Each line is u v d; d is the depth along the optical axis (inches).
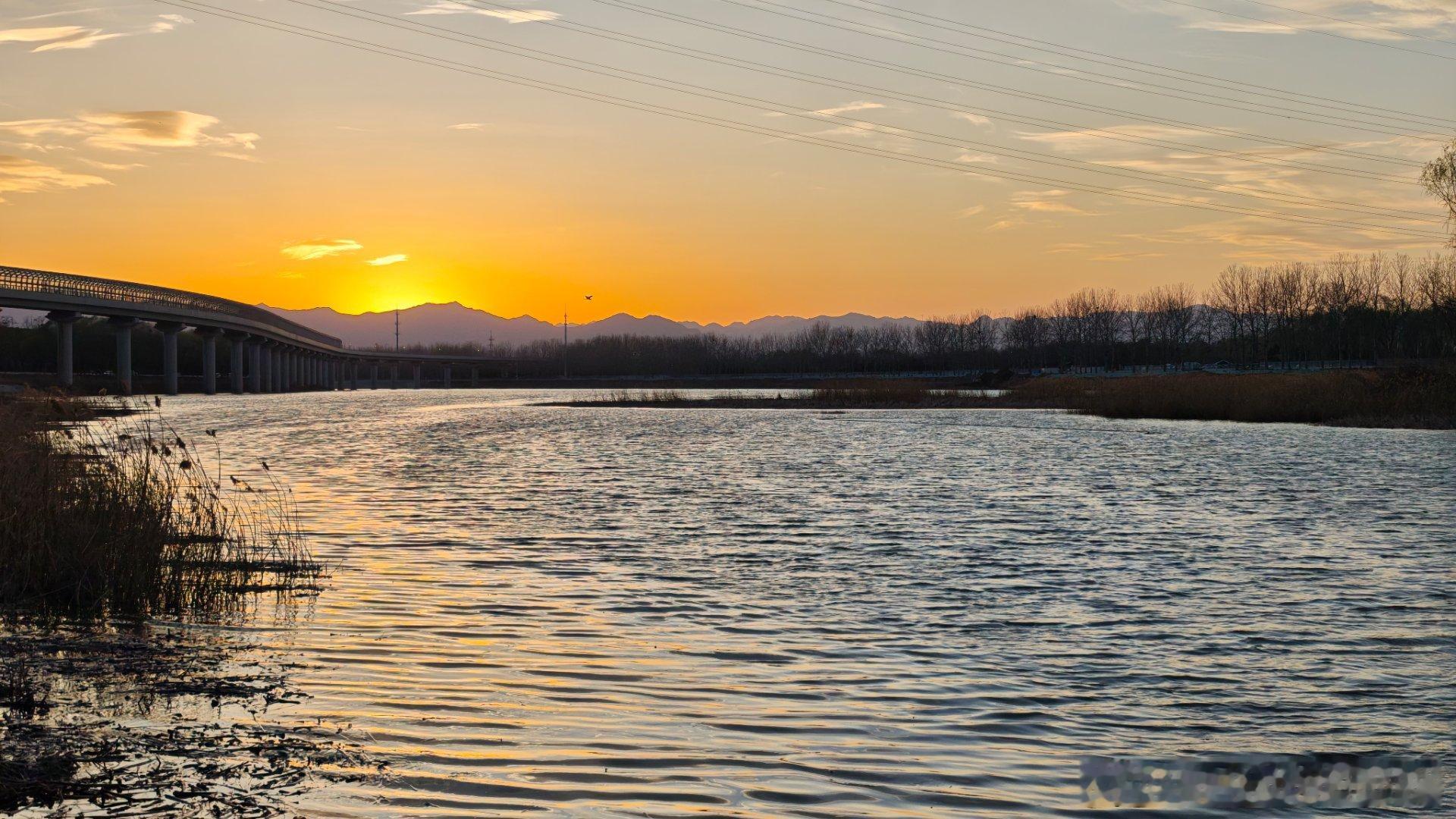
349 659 449.7
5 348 5310.0
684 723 370.3
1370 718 391.5
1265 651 481.7
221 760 328.2
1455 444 1889.8
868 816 294.0
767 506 1004.6
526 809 293.1
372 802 296.7
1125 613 557.6
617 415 3385.8
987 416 3147.1
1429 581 647.1
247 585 606.2
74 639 481.7
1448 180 2564.0
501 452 1734.7
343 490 1128.8
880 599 587.5
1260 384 2866.6
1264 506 1014.4
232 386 5984.3
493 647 473.4
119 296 4611.2
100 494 631.2
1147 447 1823.3
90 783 307.3
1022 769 334.0
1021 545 773.9
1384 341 5265.8
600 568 674.8
